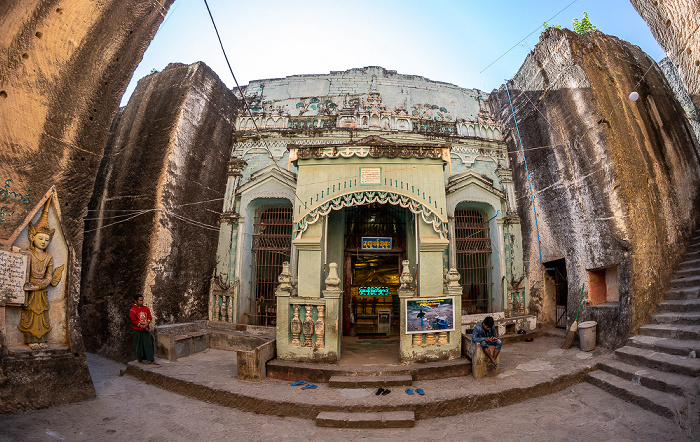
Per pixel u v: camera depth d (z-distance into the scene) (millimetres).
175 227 9758
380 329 10984
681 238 9000
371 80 13766
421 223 8055
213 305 10703
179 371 7332
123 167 10648
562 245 10133
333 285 7641
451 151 11688
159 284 9180
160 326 8789
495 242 11367
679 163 9945
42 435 4773
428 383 6707
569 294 9828
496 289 11102
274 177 11047
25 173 6043
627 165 8734
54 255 6316
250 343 9180
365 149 8180
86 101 7012
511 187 11711
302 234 8047
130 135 11117
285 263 7844
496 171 11844
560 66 10180
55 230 6398
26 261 5879
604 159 8805
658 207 8898
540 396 6316
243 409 6078
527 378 6621
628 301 7734
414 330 7410
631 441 4594
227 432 5309
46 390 5676
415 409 5766
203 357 8750
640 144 9359
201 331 9727
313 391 6391
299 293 7793
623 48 10867
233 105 12555
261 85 14031
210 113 11359
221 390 6348
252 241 11266
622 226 8250
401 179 8125
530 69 11531
